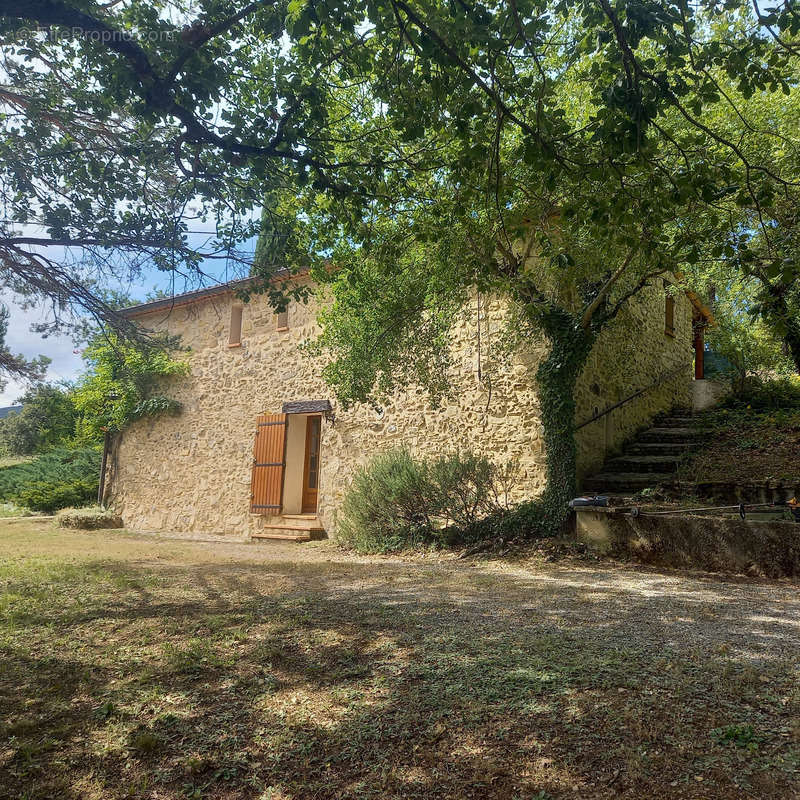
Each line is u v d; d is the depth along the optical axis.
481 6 3.18
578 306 9.26
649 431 10.71
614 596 4.92
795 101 6.79
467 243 6.39
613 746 2.28
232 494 11.82
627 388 10.65
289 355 11.48
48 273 5.15
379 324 8.07
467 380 9.15
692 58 3.50
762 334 12.58
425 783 2.12
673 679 2.89
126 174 4.97
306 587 5.41
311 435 11.83
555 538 7.38
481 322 9.10
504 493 8.50
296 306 11.50
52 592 5.16
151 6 3.96
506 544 7.50
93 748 2.43
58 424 19.48
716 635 3.71
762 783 2.02
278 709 2.72
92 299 5.47
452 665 3.15
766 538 5.89
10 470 19.02
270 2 3.56
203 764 2.29
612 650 3.36
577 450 8.60
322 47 3.69
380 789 2.10
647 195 3.96
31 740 2.49
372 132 4.71
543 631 3.80
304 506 11.62
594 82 3.86
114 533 12.20
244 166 4.33
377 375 9.20
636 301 10.49
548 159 3.70
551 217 6.93
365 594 5.06
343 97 5.52
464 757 2.27
